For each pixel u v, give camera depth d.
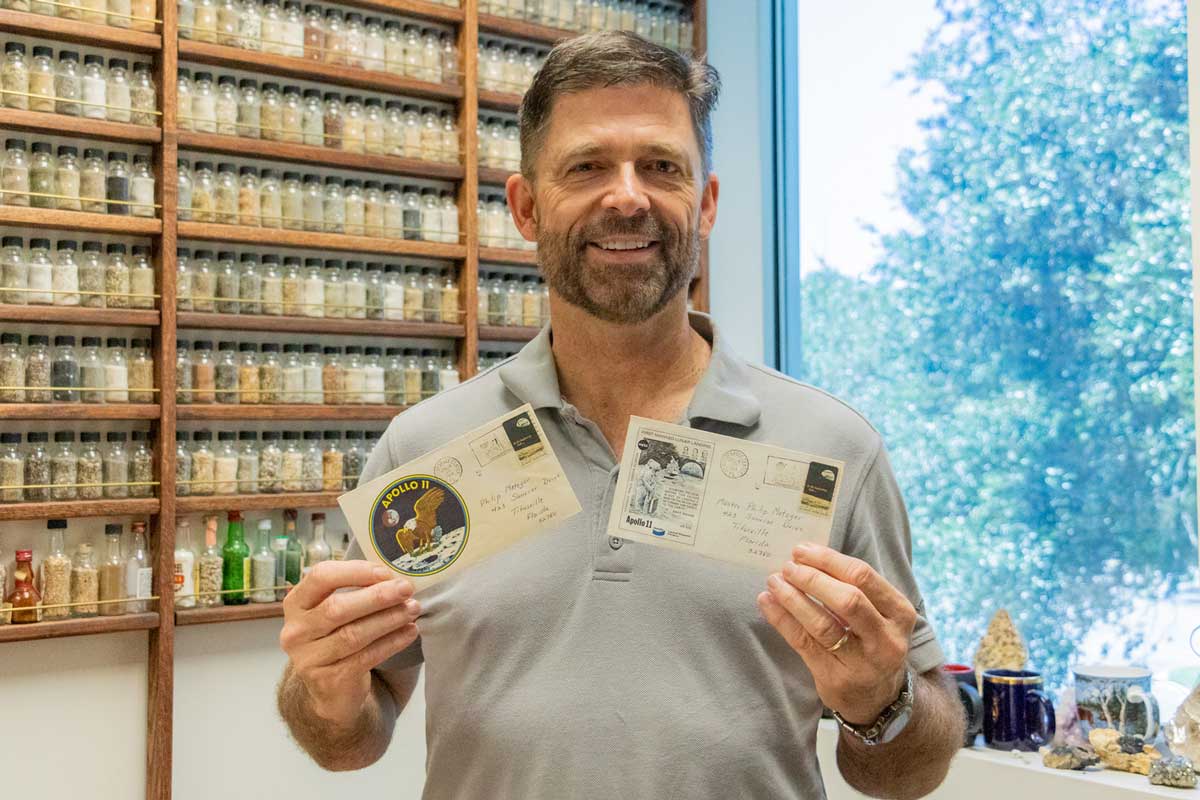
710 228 1.40
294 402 3.00
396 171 3.14
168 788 2.74
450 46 3.27
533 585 1.21
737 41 3.75
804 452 1.20
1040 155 2.82
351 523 1.21
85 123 2.68
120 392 2.75
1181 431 2.45
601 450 1.27
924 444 3.16
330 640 1.10
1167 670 2.47
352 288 3.09
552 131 1.25
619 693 1.16
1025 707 2.42
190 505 2.80
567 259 1.24
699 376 1.36
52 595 2.65
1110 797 2.13
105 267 2.76
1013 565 2.87
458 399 1.38
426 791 1.27
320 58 3.05
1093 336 2.67
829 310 3.55
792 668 1.22
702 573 1.20
